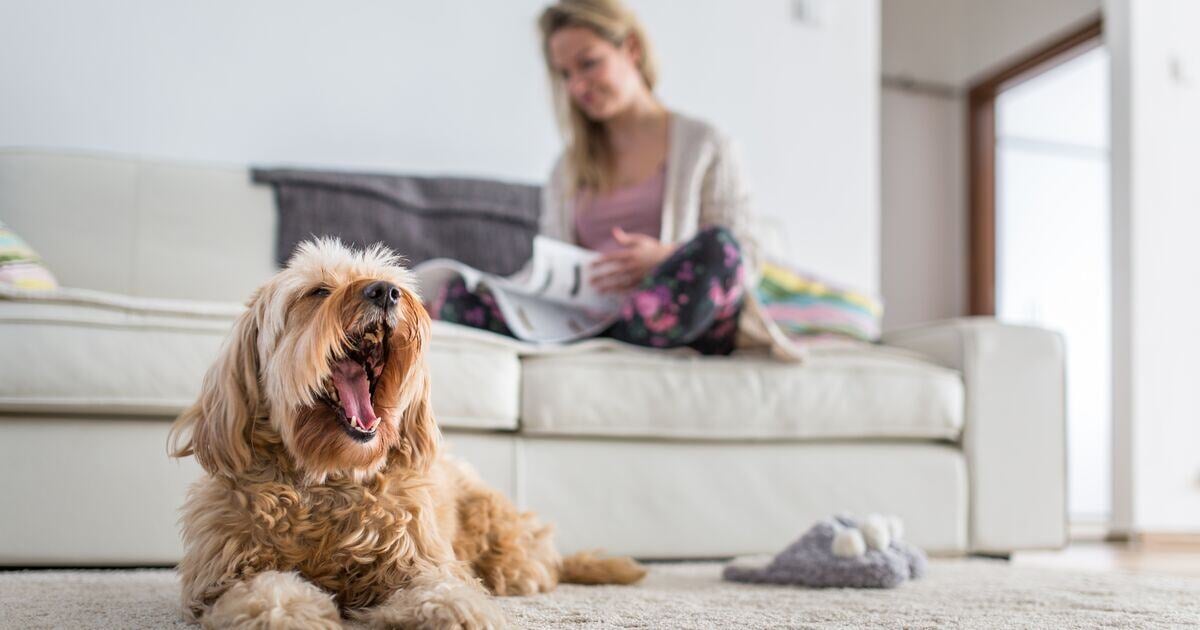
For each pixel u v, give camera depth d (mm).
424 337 1367
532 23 3467
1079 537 3838
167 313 1895
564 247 2367
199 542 1275
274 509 1276
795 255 3730
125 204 2662
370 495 1311
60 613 1324
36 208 2586
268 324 1305
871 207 3854
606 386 2152
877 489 2365
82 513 1824
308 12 3227
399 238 2822
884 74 5699
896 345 2764
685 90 3648
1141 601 1635
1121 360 3830
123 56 3029
